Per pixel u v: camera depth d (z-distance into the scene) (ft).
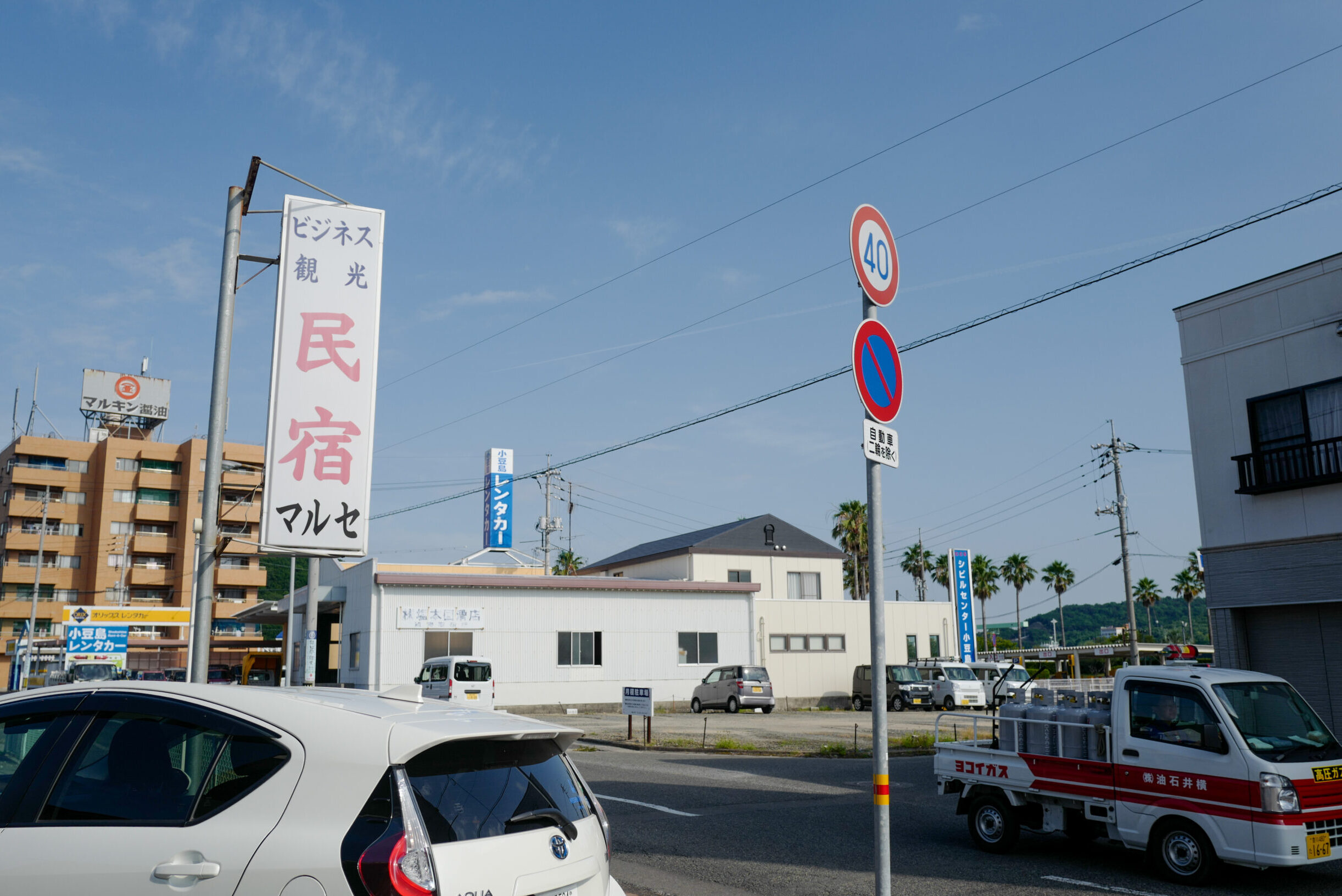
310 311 36.27
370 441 36.58
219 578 256.93
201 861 10.45
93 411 271.28
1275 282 53.21
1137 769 27.45
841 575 147.74
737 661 117.39
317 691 13.09
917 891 25.34
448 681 84.64
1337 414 50.11
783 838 32.50
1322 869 28.12
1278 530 52.37
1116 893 25.17
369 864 9.96
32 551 248.32
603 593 110.63
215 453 33.22
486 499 132.67
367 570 102.27
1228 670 28.32
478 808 11.12
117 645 156.35
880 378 17.87
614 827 34.35
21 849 11.09
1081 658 132.16
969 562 139.85
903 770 52.95
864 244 18.16
